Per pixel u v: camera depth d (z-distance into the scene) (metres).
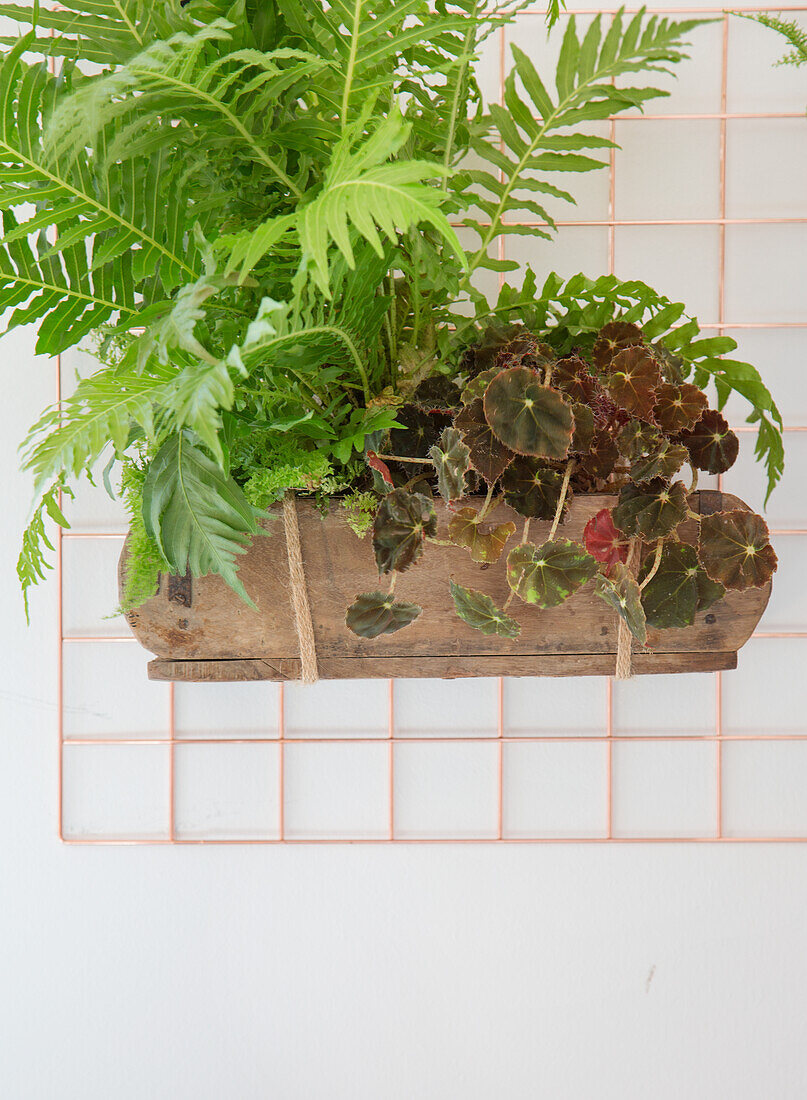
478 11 0.78
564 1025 1.02
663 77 0.99
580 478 0.78
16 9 0.63
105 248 0.69
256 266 0.70
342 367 0.77
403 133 0.52
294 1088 1.02
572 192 1.01
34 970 1.01
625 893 1.02
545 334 0.85
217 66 0.59
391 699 1.01
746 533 0.75
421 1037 1.02
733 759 1.02
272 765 1.02
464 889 1.02
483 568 0.78
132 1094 1.01
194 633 0.79
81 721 1.01
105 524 1.00
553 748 1.02
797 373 1.01
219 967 1.02
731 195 1.00
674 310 0.85
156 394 0.65
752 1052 1.02
